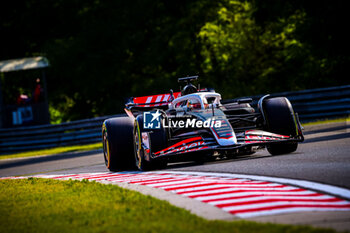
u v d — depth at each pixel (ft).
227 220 46.14
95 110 438.81
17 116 335.47
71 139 265.13
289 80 316.81
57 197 67.00
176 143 92.07
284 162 83.56
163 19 376.89
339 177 62.80
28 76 362.12
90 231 44.88
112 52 351.46
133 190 67.05
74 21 391.04
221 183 67.10
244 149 89.76
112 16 358.23
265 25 325.42
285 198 53.57
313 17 284.41
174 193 62.44
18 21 413.39
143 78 376.27
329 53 287.07
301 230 39.37
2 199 71.10
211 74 350.02
